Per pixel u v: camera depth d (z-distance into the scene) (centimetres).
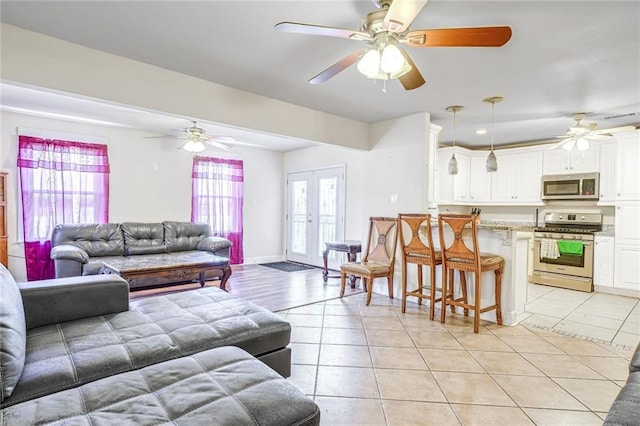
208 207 623
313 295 444
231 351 165
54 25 226
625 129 462
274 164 726
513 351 279
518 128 486
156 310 222
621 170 466
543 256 530
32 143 452
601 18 203
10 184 443
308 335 309
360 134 462
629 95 342
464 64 271
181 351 170
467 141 584
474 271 322
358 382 229
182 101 305
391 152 446
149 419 111
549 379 235
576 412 198
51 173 467
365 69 196
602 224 518
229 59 275
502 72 288
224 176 645
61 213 475
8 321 139
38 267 457
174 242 528
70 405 118
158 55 269
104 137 512
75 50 252
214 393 127
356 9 203
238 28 227
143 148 550
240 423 112
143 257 451
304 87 335
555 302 430
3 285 161
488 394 216
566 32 220
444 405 204
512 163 582
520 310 359
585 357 270
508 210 623
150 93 287
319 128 413
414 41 180
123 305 224
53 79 243
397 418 191
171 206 581
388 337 306
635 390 131
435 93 343
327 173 639
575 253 498
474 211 501
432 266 351
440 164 588
